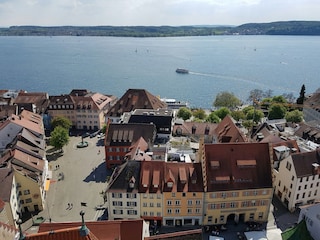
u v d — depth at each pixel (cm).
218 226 7662
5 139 10688
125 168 7675
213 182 7400
